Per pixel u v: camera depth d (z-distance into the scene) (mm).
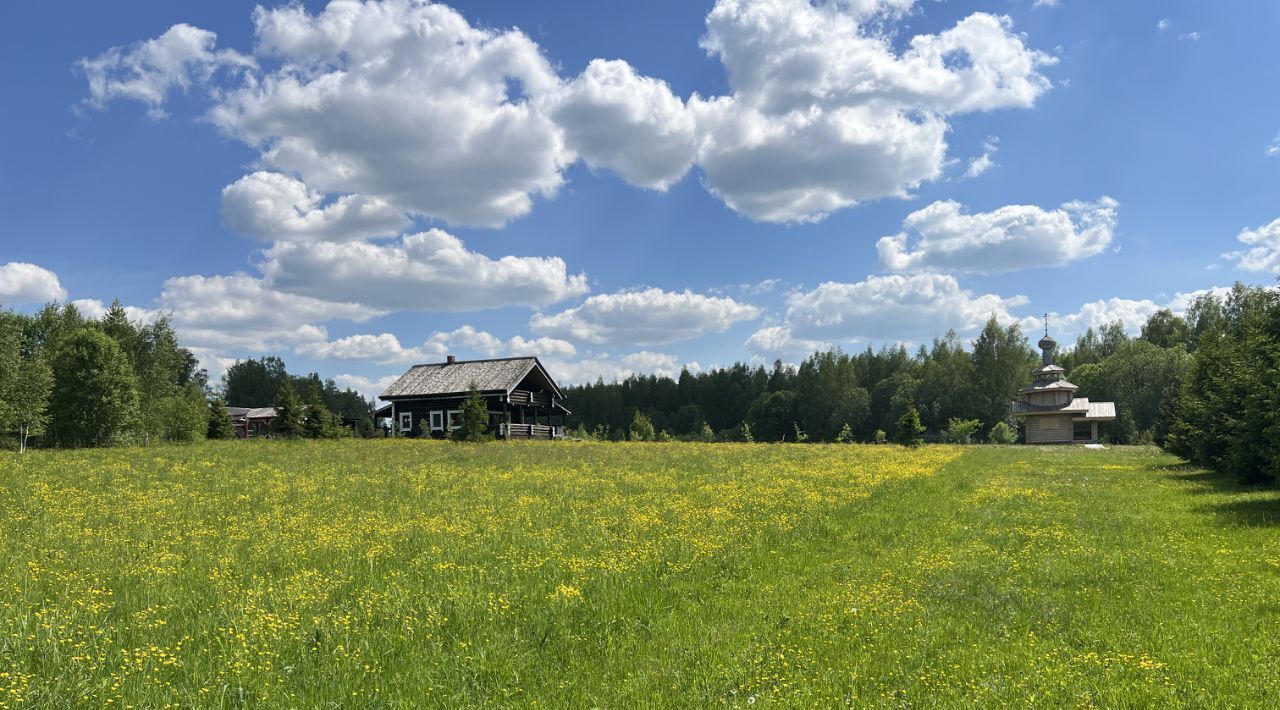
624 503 20953
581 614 9930
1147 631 8953
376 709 6875
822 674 7773
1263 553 13070
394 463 34000
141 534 15836
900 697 7121
